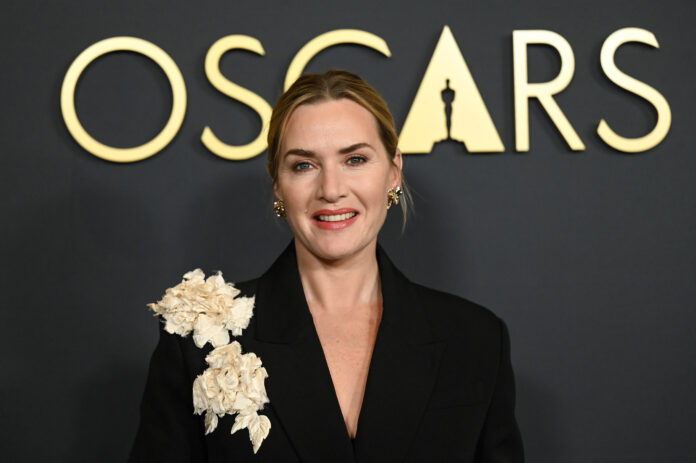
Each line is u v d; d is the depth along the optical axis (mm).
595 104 2236
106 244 2195
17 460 2160
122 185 2203
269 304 1450
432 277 2221
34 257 2182
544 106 2195
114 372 2188
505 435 1430
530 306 2219
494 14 2240
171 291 1417
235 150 2184
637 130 2236
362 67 2229
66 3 2203
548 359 2213
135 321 2193
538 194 2225
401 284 1493
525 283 2219
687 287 2219
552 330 2219
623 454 2203
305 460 1291
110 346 2188
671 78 2236
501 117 2234
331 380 1345
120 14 2213
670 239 2225
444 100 2225
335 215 1355
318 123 1348
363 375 1382
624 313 2219
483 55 2234
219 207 2217
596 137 2232
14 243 2178
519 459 1438
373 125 1396
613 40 2209
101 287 2189
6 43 2191
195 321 1396
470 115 2193
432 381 1379
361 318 1451
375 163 1382
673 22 2240
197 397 1339
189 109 2219
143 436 1384
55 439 2170
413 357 1391
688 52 2240
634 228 2225
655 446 2203
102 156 2168
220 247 2213
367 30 2232
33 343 2174
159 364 1408
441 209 2225
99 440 2178
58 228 2188
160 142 2172
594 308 2219
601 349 2217
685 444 2205
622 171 2230
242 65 2221
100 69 2207
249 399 1320
